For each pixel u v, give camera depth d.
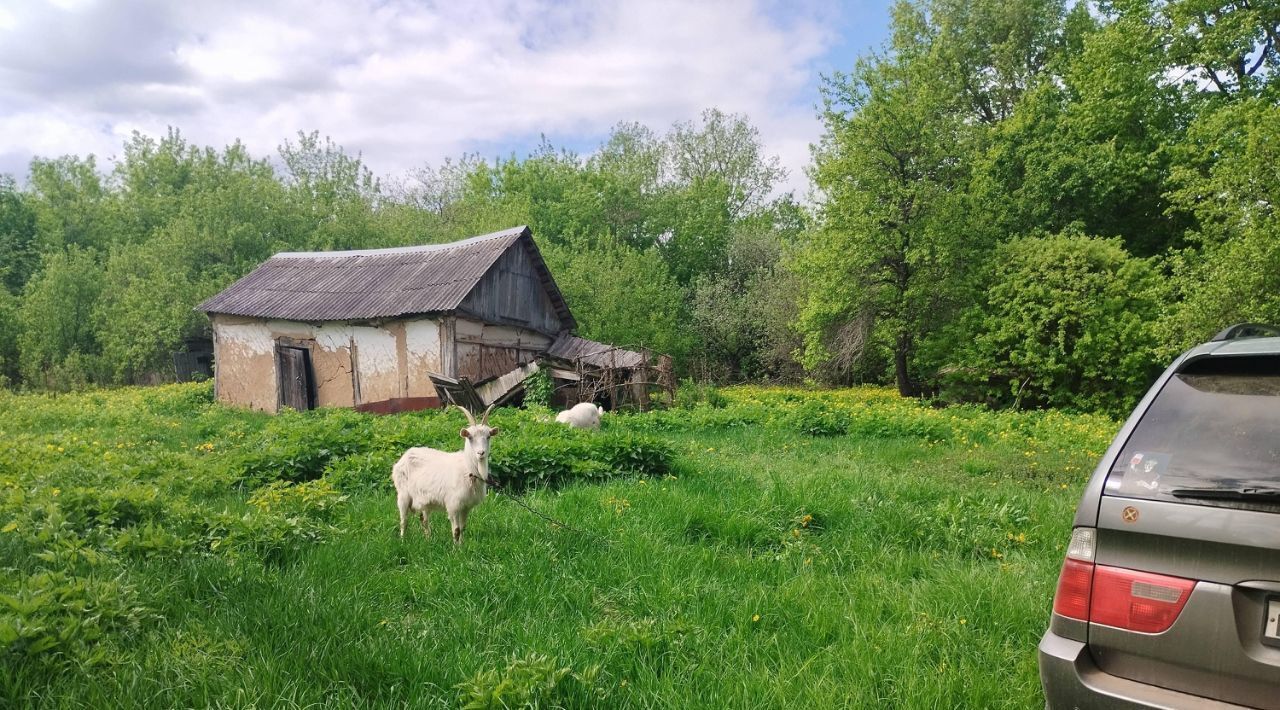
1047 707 2.84
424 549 6.19
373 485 8.97
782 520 6.94
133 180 46.19
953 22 30.30
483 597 4.98
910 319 24.25
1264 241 13.09
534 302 23.69
